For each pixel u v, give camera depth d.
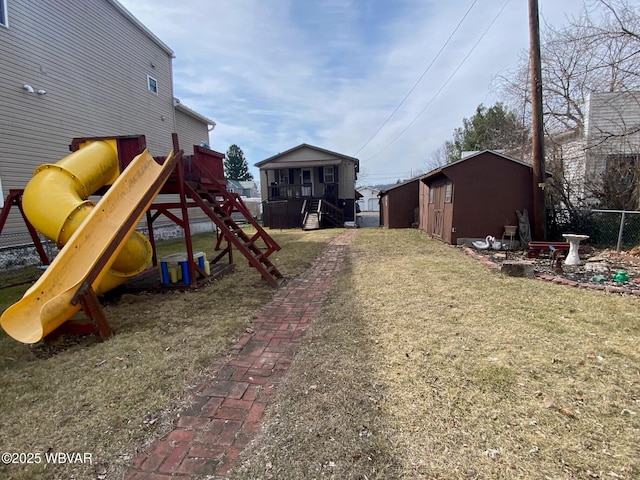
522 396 2.15
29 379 2.55
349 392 2.25
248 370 2.66
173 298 4.64
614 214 7.80
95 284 3.30
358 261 7.07
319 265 6.99
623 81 8.09
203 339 3.25
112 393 2.34
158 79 12.91
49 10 8.12
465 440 1.78
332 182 20.50
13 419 2.08
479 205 8.58
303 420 1.99
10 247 7.28
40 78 7.89
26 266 7.56
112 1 10.21
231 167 53.03
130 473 1.66
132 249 4.32
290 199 19.00
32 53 7.68
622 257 6.63
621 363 2.53
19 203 5.64
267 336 3.34
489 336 3.05
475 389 2.23
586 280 5.02
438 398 2.15
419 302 4.06
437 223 10.35
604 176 8.62
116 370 2.66
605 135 8.68
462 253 7.61
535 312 3.65
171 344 3.14
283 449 1.77
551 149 9.76
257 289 5.09
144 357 2.88
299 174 20.98
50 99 8.16
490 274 5.42
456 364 2.56
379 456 1.69
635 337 2.98
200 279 5.41
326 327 3.44
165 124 13.44
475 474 1.56
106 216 3.65
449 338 3.03
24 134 7.53
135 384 2.45
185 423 2.03
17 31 7.34
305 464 1.66
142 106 11.95
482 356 2.68
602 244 7.92
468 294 4.33
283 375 2.55
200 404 2.22
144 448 1.82
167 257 5.43
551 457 1.65
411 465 1.63
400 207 16.12
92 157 4.64
